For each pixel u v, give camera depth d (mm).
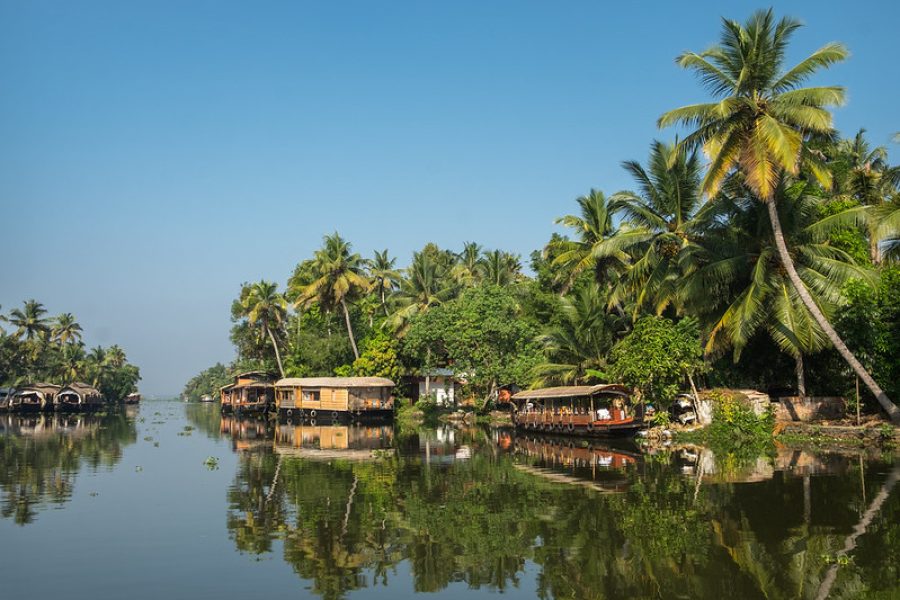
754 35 24422
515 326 47156
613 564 11672
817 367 32812
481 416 50094
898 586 10125
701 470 21062
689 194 33500
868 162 42906
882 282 28109
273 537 14008
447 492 18797
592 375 37469
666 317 38188
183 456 29141
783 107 24000
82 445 35062
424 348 53188
